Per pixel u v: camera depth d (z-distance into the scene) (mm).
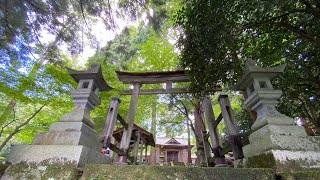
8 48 4152
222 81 3180
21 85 4832
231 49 2910
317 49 3506
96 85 2330
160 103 9508
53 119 6285
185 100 8227
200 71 3141
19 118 6125
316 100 4148
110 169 1414
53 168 1497
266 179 1378
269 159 1560
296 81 3906
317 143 1605
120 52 6578
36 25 4316
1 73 4488
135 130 6988
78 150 1583
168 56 7574
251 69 2066
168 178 1340
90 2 4664
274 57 3986
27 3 3936
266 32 3484
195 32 2895
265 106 1900
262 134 1772
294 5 3146
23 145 1653
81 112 1934
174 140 20109
